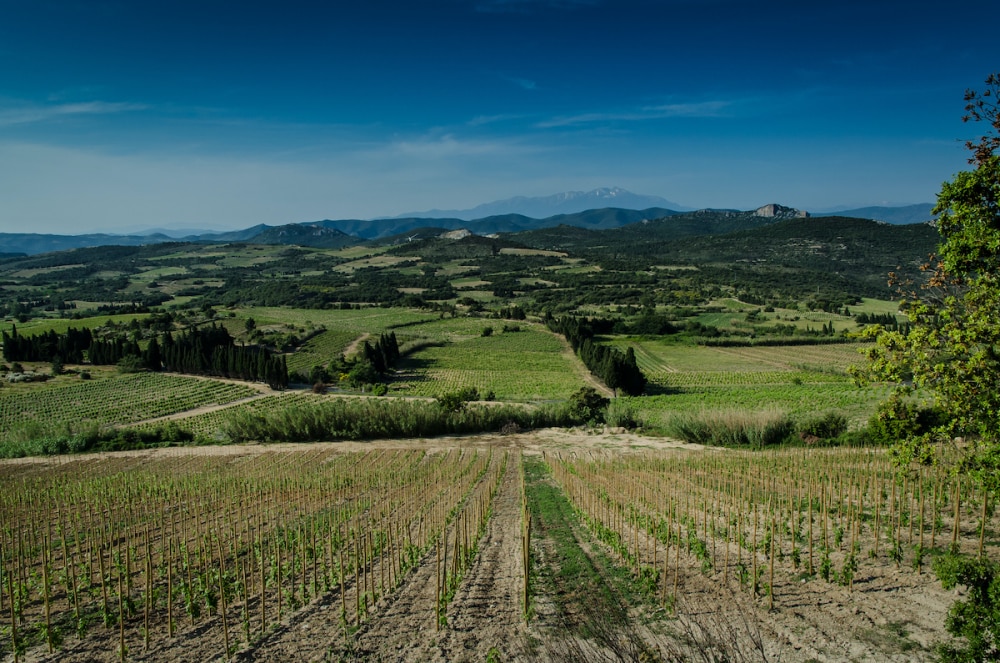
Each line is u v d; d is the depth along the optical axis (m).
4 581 16.98
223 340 126.62
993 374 11.56
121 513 27.72
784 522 18.92
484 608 14.16
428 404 65.38
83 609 15.15
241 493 32.12
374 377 102.94
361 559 18.56
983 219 11.78
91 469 47.00
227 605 15.14
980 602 8.83
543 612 13.62
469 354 127.25
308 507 28.23
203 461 49.06
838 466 28.44
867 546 16.48
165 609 14.98
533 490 32.91
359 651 12.16
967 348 11.95
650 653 10.33
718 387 89.81
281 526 23.91
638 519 20.48
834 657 10.51
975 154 11.99
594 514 23.20
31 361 115.25
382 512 26.36
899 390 13.68
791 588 13.88
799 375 97.31
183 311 187.12
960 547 15.45
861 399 66.75
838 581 13.91
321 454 51.19
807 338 129.50
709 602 13.41
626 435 55.22
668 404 71.44
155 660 12.12
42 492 34.59
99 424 65.69
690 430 48.91
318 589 16.20
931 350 12.95
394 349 118.50
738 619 12.34
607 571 16.31
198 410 83.31
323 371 106.44
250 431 59.56
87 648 12.84
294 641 12.77
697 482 28.09
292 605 14.82
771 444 42.97
